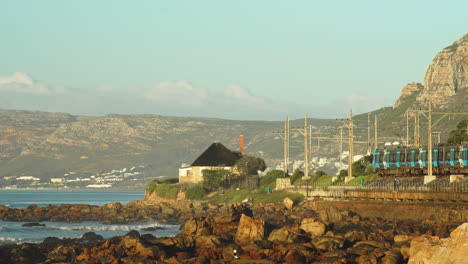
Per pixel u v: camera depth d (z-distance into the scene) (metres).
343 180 193.62
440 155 158.88
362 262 76.31
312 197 175.38
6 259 87.12
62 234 128.75
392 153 175.12
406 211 130.50
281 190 196.00
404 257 77.50
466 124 192.25
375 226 117.62
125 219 167.38
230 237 97.00
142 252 84.50
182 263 78.75
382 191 145.88
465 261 51.09
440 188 132.88
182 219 164.38
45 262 83.31
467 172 149.88
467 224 53.56
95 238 111.38
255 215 154.38
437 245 53.78
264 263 78.69
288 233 92.38
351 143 189.50
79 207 196.38
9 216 174.38
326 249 86.06
